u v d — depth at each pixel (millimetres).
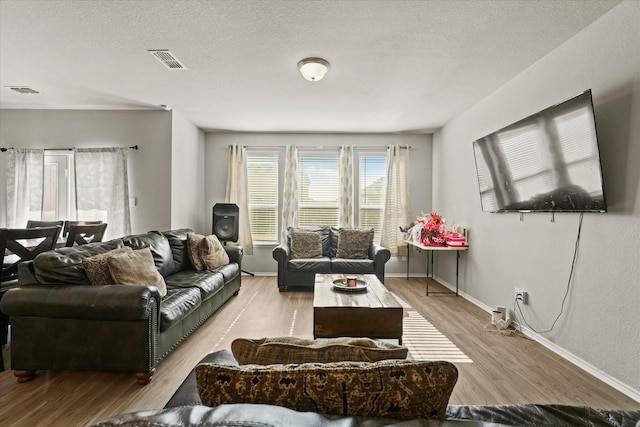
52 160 4582
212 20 2342
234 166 5691
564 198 2494
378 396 738
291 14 2264
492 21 2330
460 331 3152
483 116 3926
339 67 3098
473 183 4168
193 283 3160
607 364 2229
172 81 3469
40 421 1780
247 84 3545
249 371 778
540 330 2893
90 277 2355
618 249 2154
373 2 2133
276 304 4008
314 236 5062
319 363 858
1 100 4148
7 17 2309
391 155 5680
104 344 2178
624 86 2109
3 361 2447
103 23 2385
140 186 4488
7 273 2693
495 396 2057
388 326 2486
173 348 2535
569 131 2383
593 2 2113
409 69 3125
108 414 1849
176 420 606
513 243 3307
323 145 5766
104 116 4480
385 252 4594
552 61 2750
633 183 2061
